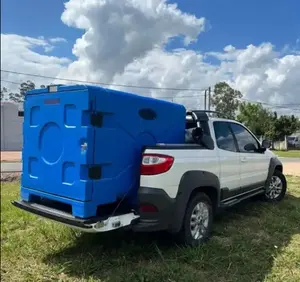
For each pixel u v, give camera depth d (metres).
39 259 4.03
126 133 3.76
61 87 3.62
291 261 3.88
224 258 3.93
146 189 3.80
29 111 4.05
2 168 14.48
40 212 3.77
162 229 3.85
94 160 3.42
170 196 3.92
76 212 3.45
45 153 3.83
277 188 6.94
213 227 5.08
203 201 4.45
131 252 4.10
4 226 5.25
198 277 3.53
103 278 3.54
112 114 3.60
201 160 4.45
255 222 5.38
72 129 3.50
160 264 3.82
